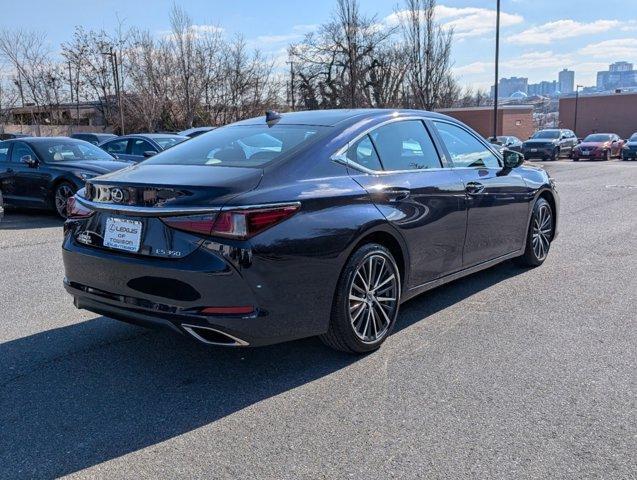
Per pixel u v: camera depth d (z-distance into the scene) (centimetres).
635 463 271
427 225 437
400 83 3866
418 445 290
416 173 441
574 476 262
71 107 4681
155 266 334
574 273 605
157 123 3869
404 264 423
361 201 385
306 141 389
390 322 416
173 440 300
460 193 473
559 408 323
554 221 653
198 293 324
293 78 4169
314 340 430
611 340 420
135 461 282
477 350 406
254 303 329
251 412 327
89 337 443
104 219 364
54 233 887
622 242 762
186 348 420
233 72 4022
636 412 317
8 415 327
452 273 481
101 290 367
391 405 331
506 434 298
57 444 297
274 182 349
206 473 271
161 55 3834
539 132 3388
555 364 381
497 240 538
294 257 341
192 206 327
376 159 418
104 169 1011
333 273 364
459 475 264
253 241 325
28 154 1038
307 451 287
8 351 416
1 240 827
